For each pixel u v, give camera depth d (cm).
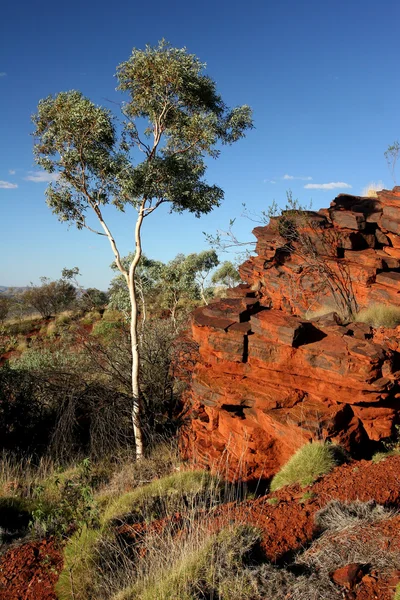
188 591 469
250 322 1020
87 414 1407
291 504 644
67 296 4144
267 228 1327
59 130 1211
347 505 588
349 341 902
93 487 1031
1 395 1391
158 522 689
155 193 1259
